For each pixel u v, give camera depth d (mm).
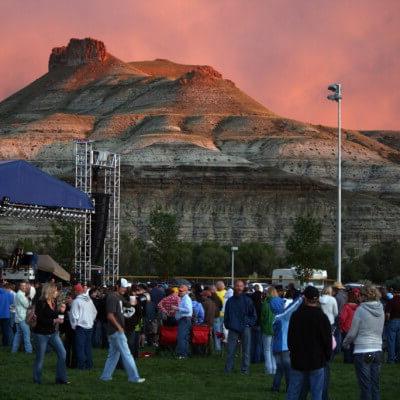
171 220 164750
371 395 23266
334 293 40281
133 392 27594
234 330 33188
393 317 37844
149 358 38594
